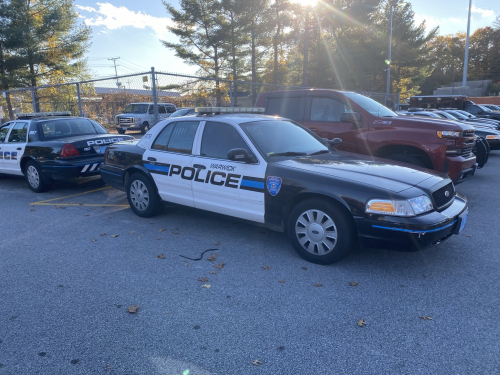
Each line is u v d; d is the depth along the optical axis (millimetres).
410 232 3625
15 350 2807
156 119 9672
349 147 6949
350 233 3943
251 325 3094
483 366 2588
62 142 7406
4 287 3775
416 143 6309
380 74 39344
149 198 5801
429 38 40125
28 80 25406
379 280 3830
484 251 4547
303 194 4152
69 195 7754
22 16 24109
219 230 5426
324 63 34219
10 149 8180
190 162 5168
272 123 5242
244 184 4617
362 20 32469
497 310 3268
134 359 2703
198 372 2570
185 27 31750
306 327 3055
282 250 4656
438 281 3803
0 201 7273
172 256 4512
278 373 2551
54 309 3361
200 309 3344
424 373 2529
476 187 8203
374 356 2699
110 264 4301
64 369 2609
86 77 27844
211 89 22641
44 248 4801
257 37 31750
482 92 54625
